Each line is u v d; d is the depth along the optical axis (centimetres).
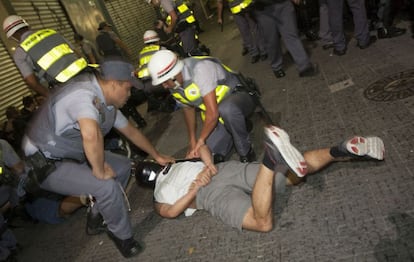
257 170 257
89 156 244
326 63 512
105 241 321
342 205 239
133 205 356
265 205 220
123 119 308
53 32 279
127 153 445
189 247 266
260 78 578
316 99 409
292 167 207
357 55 490
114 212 267
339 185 257
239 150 333
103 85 254
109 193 261
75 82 254
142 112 688
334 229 223
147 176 296
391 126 294
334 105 374
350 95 380
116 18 1309
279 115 406
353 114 339
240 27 678
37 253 346
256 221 230
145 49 493
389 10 495
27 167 272
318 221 235
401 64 399
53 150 268
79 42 858
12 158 354
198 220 292
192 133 360
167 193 273
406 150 259
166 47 640
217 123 340
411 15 518
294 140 341
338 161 281
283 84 504
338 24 495
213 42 1218
